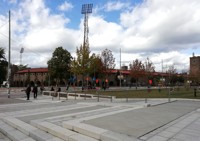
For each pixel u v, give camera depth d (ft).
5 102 74.38
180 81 283.59
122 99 82.43
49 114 43.55
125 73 291.79
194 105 59.00
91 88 180.45
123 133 24.45
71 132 26.04
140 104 59.67
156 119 34.27
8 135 29.73
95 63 160.76
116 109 49.19
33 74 295.48
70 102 72.79
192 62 371.97
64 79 221.46
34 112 47.50
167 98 84.89
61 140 24.89
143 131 25.62
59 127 28.60
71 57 202.49
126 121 31.89
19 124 33.04
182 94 114.32
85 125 27.40
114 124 29.40
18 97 101.40
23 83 295.89
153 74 258.78
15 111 49.93
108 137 22.00
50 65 201.67
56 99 89.51
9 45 103.60
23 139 26.96
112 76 287.69
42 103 70.13
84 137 23.94
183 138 23.47
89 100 81.71
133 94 111.86
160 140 22.43
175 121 33.19
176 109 48.85
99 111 45.73
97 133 23.39
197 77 232.32
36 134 27.22
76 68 147.13
